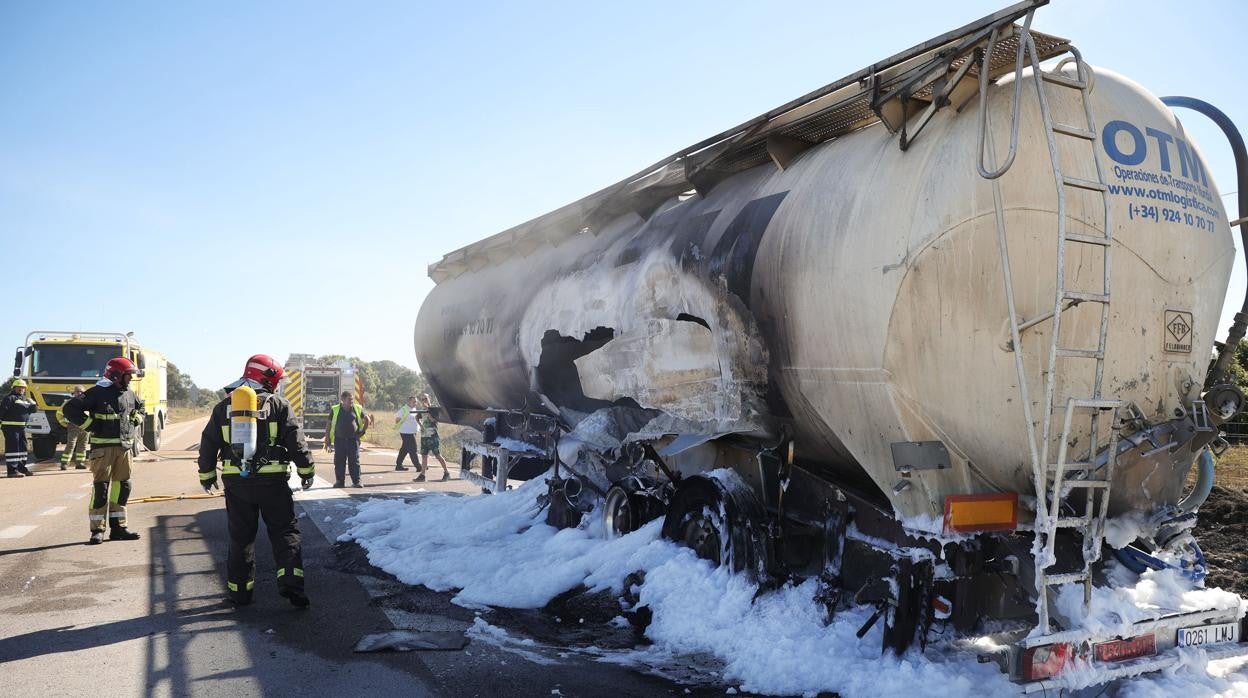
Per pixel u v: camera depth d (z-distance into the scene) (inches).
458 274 467.5
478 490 508.1
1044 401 156.9
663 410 245.0
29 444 759.1
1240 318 176.9
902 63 176.9
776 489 214.2
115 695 157.6
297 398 1079.0
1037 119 157.6
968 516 163.2
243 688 161.8
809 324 186.1
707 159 239.9
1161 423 162.7
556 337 311.1
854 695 159.2
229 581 223.3
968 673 162.9
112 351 707.4
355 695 158.6
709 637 191.5
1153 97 174.2
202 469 223.6
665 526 240.2
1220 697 151.8
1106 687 153.6
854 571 187.3
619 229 296.5
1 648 185.8
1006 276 144.8
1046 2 140.6
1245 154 182.5
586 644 196.4
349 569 272.4
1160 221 162.2
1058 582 147.7
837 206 183.3
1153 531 168.1
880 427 174.7
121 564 275.9
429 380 500.1
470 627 206.4
